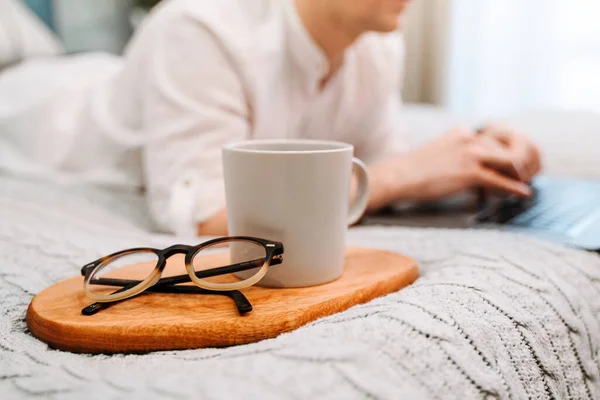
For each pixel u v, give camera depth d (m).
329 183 0.42
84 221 0.74
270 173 0.41
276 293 0.41
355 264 0.48
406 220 0.71
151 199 0.76
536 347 0.38
